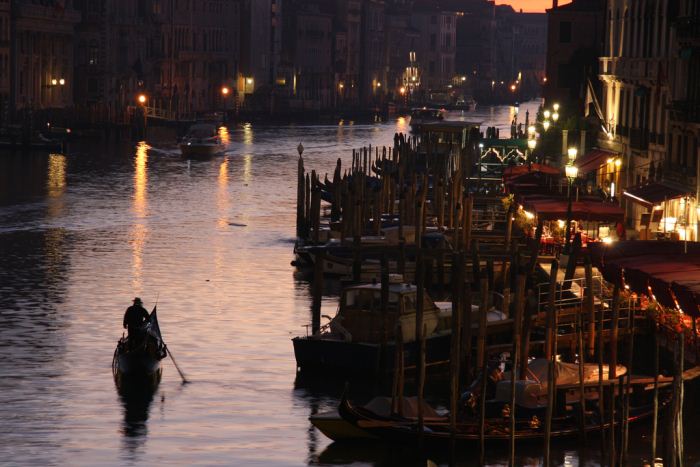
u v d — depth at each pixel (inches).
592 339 3398.1
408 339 3484.3
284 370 3523.6
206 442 2893.7
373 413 2829.7
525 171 6097.4
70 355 3624.5
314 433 2967.5
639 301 3622.0
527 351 3038.9
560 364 2982.3
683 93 4798.2
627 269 3179.1
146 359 3368.6
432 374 3543.3
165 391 3289.9
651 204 4520.2
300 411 3147.1
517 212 5285.4
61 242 5767.7
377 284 3592.5
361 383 3415.4
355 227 5088.6
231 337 3897.6
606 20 6378.0
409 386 3380.9
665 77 5088.6
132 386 3329.2
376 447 2851.9
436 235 5019.7
